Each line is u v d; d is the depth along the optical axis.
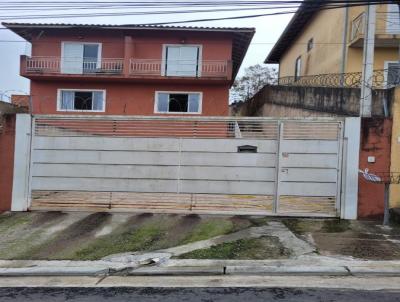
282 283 6.63
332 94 14.27
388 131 10.80
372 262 7.55
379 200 10.82
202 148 11.41
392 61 18.84
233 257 7.93
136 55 23.70
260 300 5.80
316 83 20.80
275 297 5.93
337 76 19.17
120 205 11.53
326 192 11.04
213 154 11.38
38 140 11.79
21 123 11.81
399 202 10.74
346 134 10.97
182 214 11.30
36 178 11.75
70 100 24.16
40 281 6.95
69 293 6.25
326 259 7.72
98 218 10.89
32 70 23.59
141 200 11.50
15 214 11.40
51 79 23.91
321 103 14.87
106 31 23.67
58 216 11.12
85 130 12.27
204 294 6.10
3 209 11.72
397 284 6.55
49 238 9.30
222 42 23.64
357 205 10.88
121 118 11.58
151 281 6.85
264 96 21.42
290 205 11.13
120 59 23.69
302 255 7.97
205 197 11.37
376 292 6.13
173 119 11.51
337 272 7.11
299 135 11.19
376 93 11.27
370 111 11.06
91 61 23.94
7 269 7.41
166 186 11.46
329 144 11.05
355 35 18.12
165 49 23.70
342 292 6.14
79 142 11.69
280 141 11.19
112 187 11.57
